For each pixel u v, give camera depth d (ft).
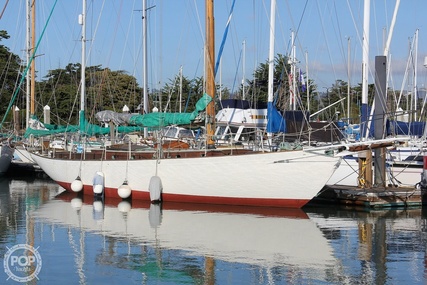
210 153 64.85
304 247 45.75
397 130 72.95
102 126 92.22
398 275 37.99
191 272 38.58
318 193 62.59
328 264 40.73
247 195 63.16
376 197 65.67
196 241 47.80
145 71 84.74
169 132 82.94
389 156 75.10
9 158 109.29
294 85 118.83
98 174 73.26
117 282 36.42
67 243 47.24
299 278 37.29
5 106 181.88
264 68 150.41
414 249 45.16
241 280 36.86
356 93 183.93
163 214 61.00
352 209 65.00
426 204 67.05
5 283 36.19
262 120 79.05
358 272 38.68
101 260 41.65
